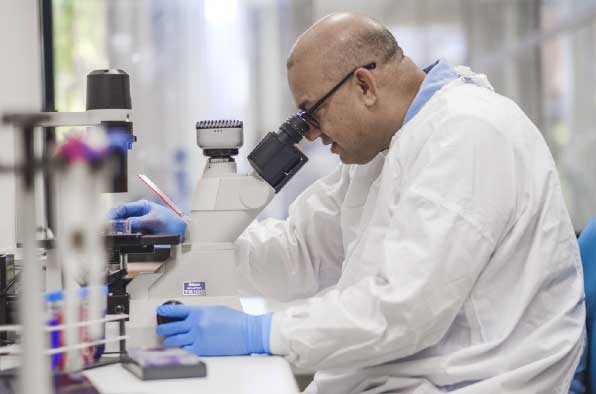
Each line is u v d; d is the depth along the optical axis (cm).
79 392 99
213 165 153
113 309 136
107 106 140
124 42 333
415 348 137
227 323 135
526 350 141
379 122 162
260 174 150
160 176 340
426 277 132
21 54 215
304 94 160
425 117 154
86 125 134
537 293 145
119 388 105
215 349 133
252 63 352
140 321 137
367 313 134
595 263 158
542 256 143
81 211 86
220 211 149
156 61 341
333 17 162
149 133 338
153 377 110
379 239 151
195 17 346
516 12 362
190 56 346
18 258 141
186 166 344
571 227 152
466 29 361
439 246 133
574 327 146
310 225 196
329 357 135
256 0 349
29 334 77
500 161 142
